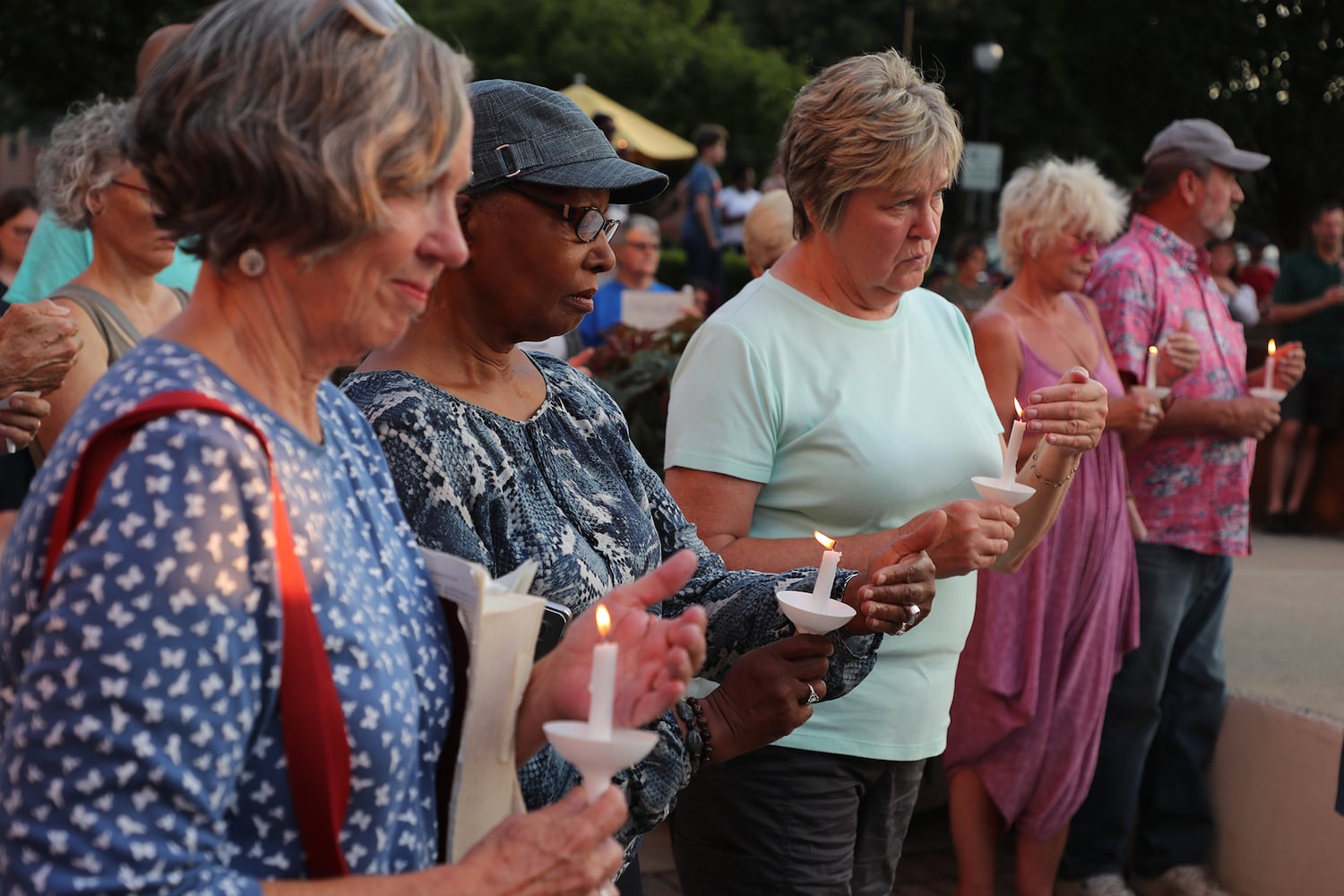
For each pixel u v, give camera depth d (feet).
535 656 5.77
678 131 86.53
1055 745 12.59
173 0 67.05
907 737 8.73
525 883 4.11
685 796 8.71
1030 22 100.42
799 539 8.29
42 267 12.30
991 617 12.53
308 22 4.08
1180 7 41.57
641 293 22.08
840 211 8.45
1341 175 42.16
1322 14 41.34
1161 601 13.06
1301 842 12.80
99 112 9.98
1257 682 14.07
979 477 8.83
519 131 6.18
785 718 6.66
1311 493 25.61
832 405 8.55
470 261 6.24
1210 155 13.43
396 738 4.21
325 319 4.26
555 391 6.71
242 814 3.98
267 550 3.89
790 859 8.43
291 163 3.95
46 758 3.58
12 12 65.72
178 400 3.87
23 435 8.80
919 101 8.27
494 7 86.53
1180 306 13.38
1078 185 12.22
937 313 9.40
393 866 4.37
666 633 4.71
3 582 3.98
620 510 6.57
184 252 4.26
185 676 3.66
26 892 3.54
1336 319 25.48
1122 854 13.44
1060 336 12.48
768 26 108.06
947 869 14.70
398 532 4.82
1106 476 12.55
